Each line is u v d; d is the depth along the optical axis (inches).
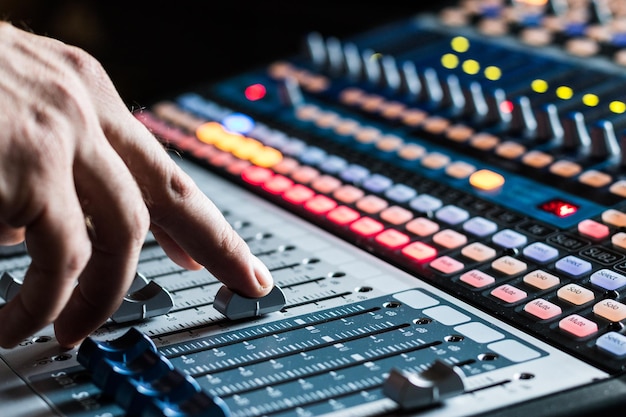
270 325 33.7
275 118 54.2
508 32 57.7
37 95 29.4
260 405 28.2
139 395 27.5
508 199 42.1
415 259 38.4
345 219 42.2
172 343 32.7
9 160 28.0
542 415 27.6
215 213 33.6
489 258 37.6
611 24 56.2
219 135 53.3
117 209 30.3
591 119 46.7
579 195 41.4
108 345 30.7
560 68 52.1
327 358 31.1
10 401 29.5
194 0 72.3
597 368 30.4
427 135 49.0
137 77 71.1
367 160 47.4
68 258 29.2
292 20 71.4
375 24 66.2
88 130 29.9
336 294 36.0
